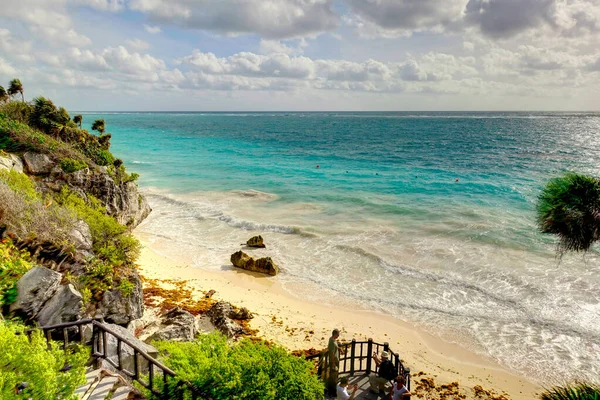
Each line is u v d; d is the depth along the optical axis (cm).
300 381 717
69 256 1174
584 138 10369
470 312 1708
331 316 1709
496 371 1364
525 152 7369
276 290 1941
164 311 1576
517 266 2086
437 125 17462
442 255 2261
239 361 754
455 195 3716
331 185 4241
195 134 12381
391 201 3494
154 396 716
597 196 750
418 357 1446
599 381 1288
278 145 8894
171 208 3356
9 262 991
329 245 2461
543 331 1558
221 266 2206
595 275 1953
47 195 1739
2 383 473
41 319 906
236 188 4088
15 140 2245
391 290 1916
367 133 12862
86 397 677
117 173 2880
